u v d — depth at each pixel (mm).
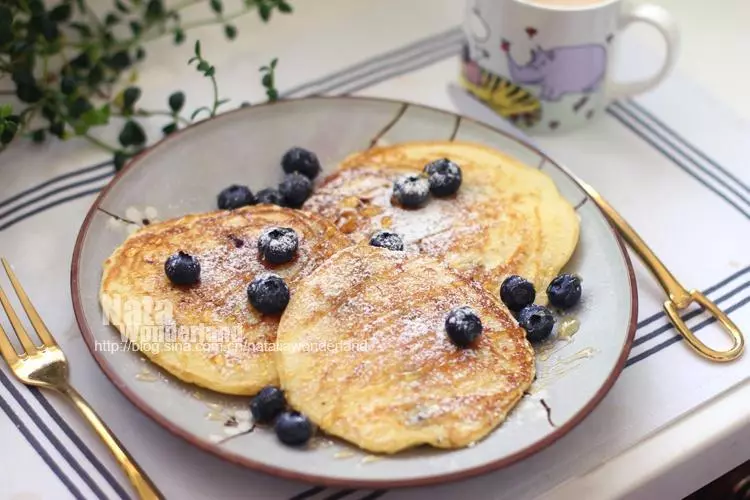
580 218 668
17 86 733
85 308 603
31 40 745
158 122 767
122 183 662
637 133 766
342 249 631
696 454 599
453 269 628
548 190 678
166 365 585
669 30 723
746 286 670
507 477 581
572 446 593
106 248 642
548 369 601
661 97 792
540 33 716
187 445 587
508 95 756
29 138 739
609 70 744
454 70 813
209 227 652
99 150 741
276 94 741
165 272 619
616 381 614
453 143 713
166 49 818
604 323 616
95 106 777
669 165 745
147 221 668
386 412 566
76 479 575
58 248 678
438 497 574
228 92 791
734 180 735
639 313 654
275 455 554
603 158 748
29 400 603
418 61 820
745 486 669
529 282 628
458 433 560
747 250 692
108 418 597
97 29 817
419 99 786
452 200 681
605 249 648
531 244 654
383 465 551
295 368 579
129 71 801
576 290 626
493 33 734
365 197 682
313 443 563
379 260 624
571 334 618
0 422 596
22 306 642
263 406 570
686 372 625
